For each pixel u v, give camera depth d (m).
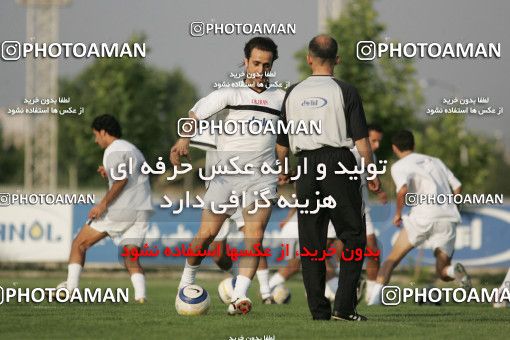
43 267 81.94
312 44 27.92
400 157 46.28
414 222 45.25
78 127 89.00
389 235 76.88
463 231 80.56
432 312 36.19
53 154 111.50
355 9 76.19
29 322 27.73
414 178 45.50
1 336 23.64
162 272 83.81
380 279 44.50
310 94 27.52
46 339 23.00
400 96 76.88
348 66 75.88
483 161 96.50
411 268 78.19
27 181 110.81
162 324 27.11
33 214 81.56
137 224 39.62
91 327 26.12
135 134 85.81
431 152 96.25
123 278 80.06
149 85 87.06
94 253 82.06
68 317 29.91
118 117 85.62
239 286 31.03
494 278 77.56
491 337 24.00
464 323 28.73
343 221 27.62
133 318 29.50
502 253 80.81
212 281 78.38
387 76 76.94
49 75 92.38
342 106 27.30
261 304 42.56
